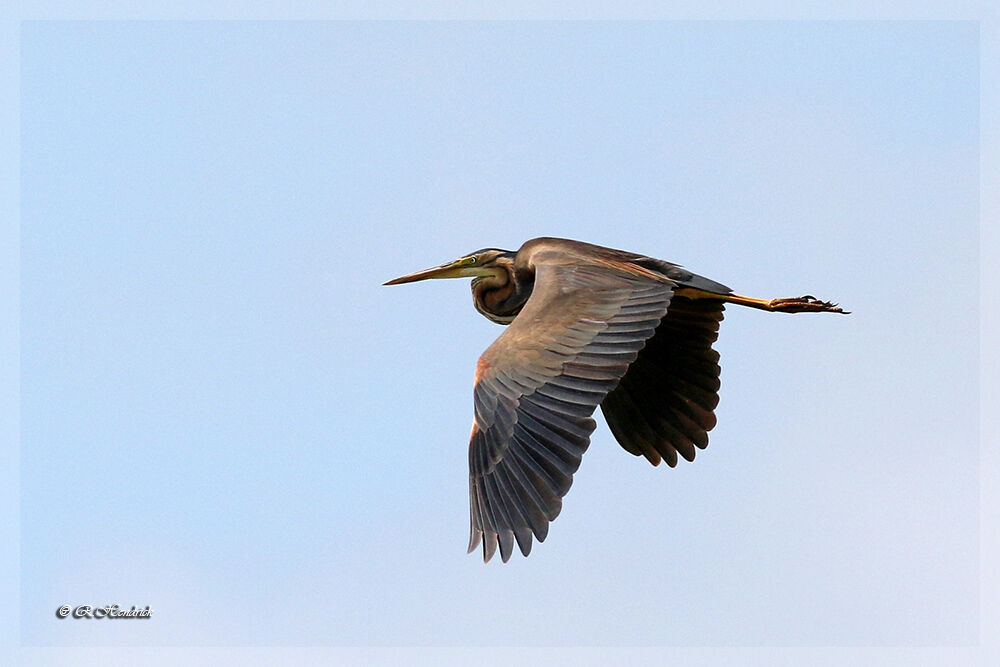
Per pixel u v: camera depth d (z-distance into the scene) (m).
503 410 14.30
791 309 16.38
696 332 16.88
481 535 13.95
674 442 16.95
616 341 14.75
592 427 14.12
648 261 16.41
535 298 15.41
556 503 13.78
